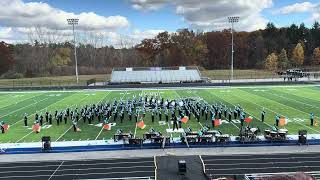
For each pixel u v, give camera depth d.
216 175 21.42
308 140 28.50
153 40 135.12
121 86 67.75
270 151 25.98
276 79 74.31
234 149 26.66
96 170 22.89
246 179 20.58
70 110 42.81
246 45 127.94
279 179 5.80
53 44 135.12
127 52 135.75
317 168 22.28
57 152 27.02
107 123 33.06
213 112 37.16
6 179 21.67
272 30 145.25
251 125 33.78
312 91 55.56
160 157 25.11
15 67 114.38
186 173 21.88
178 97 52.09
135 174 21.95
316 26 139.62
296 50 113.31
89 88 65.75
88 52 132.12
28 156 26.19
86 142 29.30
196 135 28.33
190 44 128.75
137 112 40.44
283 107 42.78
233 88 61.84
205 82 71.62
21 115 41.25
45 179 21.55
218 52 129.38
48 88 66.06
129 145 27.92
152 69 78.88
